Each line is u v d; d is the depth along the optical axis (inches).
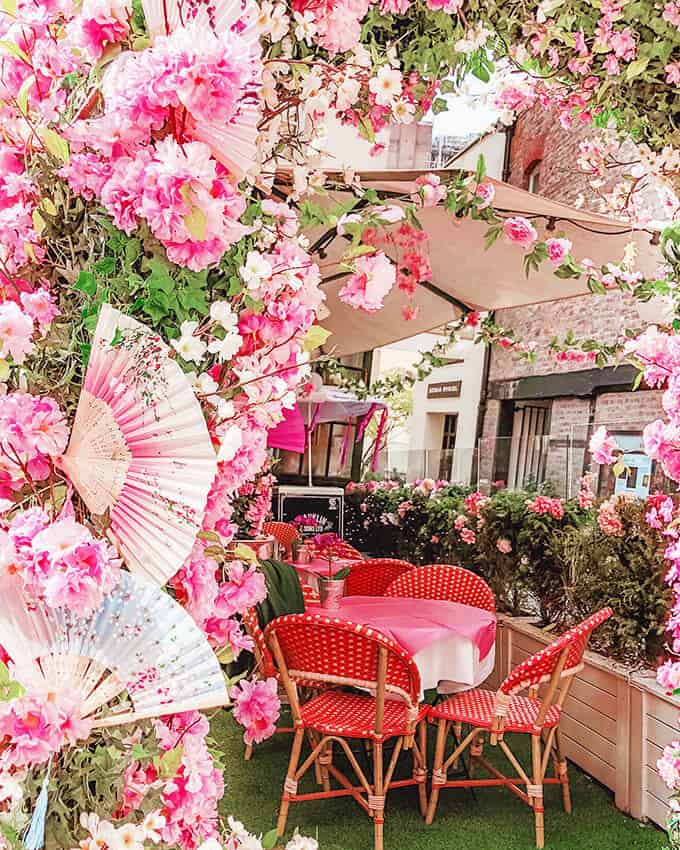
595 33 109.1
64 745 43.4
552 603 189.6
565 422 362.3
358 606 159.8
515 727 130.6
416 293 181.9
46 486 43.9
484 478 299.9
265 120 61.8
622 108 121.3
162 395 42.3
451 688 145.9
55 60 43.7
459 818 137.9
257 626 130.5
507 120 135.6
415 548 276.8
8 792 38.2
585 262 117.2
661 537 145.4
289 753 162.6
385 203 84.0
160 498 42.3
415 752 139.0
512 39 107.7
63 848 43.4
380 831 121.1
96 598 38.4
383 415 334.0
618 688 147.3
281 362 53.4
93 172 42.9
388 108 72.2
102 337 41.6
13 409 41.6
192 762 47.6
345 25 58.2
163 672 40.6
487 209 96.5
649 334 99.2
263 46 58.2
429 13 77.7
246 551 55.2
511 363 408.5
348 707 135.0
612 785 149.3
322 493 297.9
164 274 44.6
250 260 49.8
